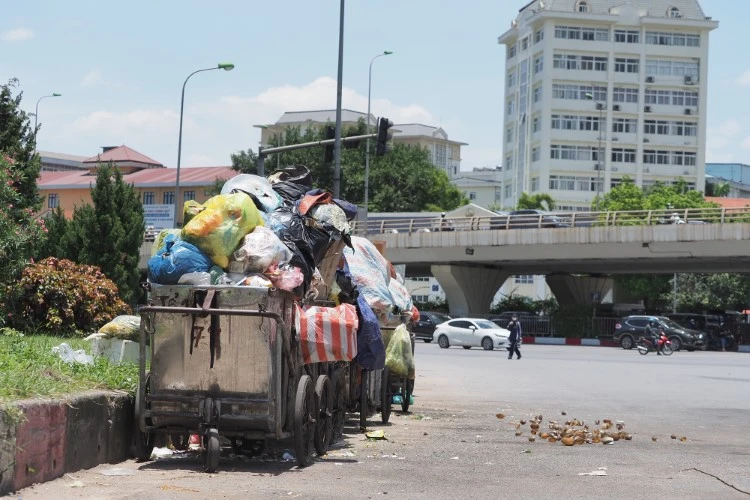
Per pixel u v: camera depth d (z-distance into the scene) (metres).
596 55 104.69
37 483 7.74
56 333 17.12
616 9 105.19
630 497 8.45
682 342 49.62
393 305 14.02
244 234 9.49
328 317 10.01
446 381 24.09
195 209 9.74
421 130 141.75
